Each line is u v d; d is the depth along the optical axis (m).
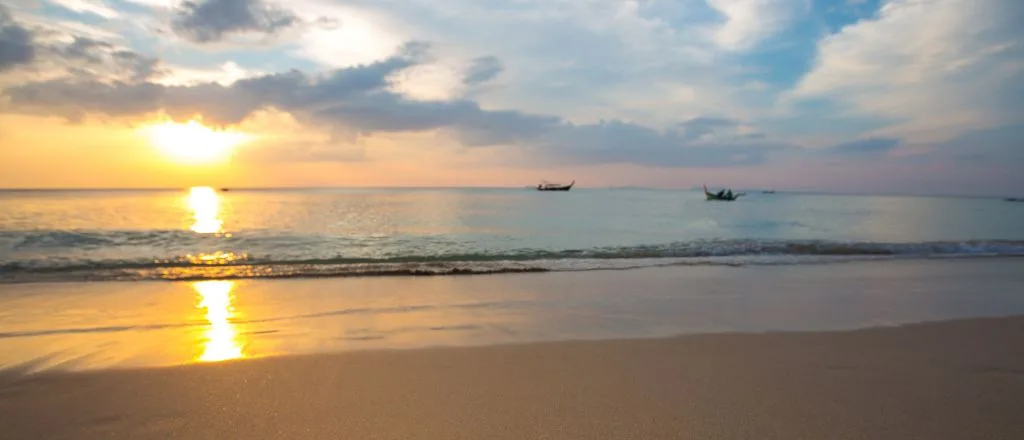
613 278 10.27
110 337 5.69
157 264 12.20
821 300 8.05
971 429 3.38
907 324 6.39
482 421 3.45
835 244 16.72
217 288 8.99
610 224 31.64
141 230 22.56
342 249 16.47
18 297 8.07
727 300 8.03
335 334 5.86
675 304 7.71
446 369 4.54
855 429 3.37
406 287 9.20
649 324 6.41
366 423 3.43
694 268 11.72
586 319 6.68
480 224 29.64
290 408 3.67
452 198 92.88
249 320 6.59
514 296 8.38
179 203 61.03
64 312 7.01
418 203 65.25
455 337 5.73
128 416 3.55
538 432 3.29
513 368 4.57
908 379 4.32
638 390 4.04
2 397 3.86
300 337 5.71
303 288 9.08
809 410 3.66
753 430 3.34
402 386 4.11
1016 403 3.83
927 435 3.29
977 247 16.06
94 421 3.47
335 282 9.73
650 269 11.52
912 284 9.64
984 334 5.88
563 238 21.34
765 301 7.96
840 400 3.86
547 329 6.12
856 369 4.59
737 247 15.92
